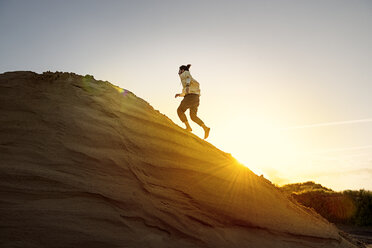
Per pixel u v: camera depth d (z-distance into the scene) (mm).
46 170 3496
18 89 4469
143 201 3783
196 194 4422
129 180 3930
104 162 3934
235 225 4422
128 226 3428
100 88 5270
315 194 20078
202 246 3754
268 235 4602
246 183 5359
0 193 3121
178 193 4258
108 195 3570
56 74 5133
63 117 4230
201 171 4840
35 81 4785
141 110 5281
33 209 3094
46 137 3891
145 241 3375
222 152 6184
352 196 18766
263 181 6223
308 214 6203
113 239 3195
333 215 18141
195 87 6867
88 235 3100
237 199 4805
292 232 4930
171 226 3742
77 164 3746
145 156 4414
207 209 4312
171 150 4828
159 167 4418
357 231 15039
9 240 2760
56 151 3771
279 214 5160
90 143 4062
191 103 6777
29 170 3402
